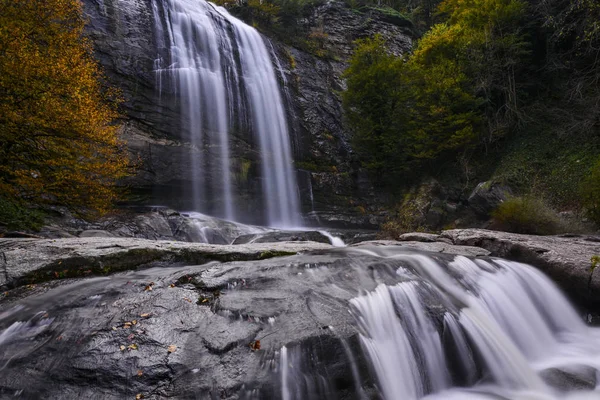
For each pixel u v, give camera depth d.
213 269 5.00
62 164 9.45
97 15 16.36
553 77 21.62
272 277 4.84
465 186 20.62
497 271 6.91
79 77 9.93
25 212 9.63
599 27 17.48
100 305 3.86
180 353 3.26
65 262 4.77
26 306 3.85
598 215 13.03
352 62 23.56
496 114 21.64
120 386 2.94
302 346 3.49
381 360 3.92
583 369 4.89
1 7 9.79
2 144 9.16
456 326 4.82
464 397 4.21
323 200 21.75
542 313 6.68
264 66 22.77
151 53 17.48
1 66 8.50
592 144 17.36
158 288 4.30
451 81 20.72
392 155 22.16
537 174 18.33
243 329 3.62
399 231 18.11
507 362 4.83
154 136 16.48
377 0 40.56
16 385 2.90
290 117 22.81
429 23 39.69
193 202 17.02
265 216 19.45
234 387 3.05
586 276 7.34
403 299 4.81
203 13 20.83
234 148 19.05
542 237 10.24
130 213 13.59
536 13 21.91
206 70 19.30
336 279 5.02
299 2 28.45
